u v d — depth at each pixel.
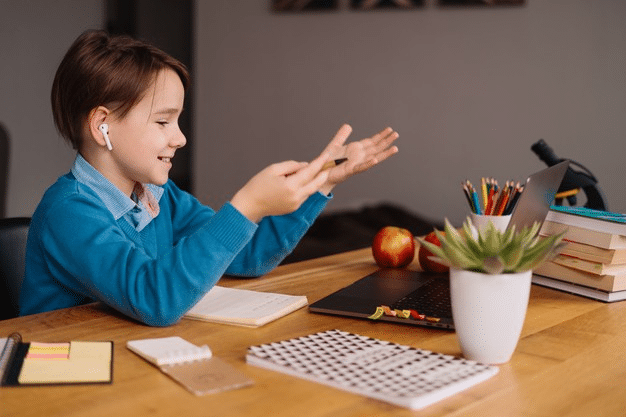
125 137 1.28
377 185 4.12
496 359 0.97
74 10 5.05
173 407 0.82
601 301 1.35
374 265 1.60
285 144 4.44
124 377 0.91
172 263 1.12
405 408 0.82
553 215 1.44
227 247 1.12
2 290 1.48
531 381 0.92
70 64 1.29
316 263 1.63
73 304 1.34
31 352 0.97
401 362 0.94
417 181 3.98
